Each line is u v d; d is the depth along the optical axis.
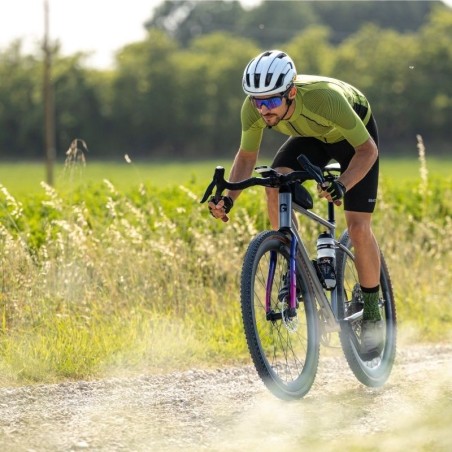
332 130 13.16
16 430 11.20
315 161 13.82
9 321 17.02
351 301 14.05
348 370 15.44
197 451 10.49
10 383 14.23
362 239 13.46
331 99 12.38
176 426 11.49
